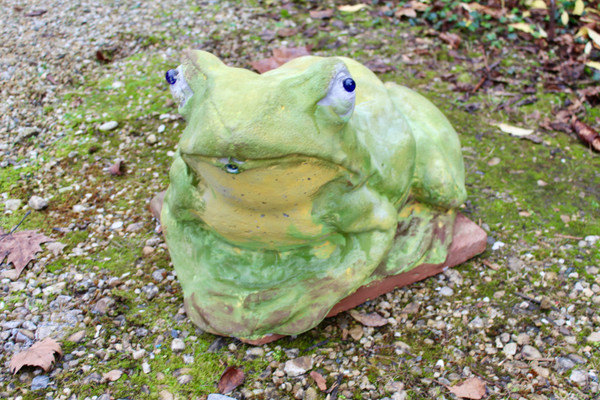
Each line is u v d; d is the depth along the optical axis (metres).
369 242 1.96
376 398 1.99
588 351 2.17
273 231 1.84
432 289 2.40
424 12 4.37
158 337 2.19
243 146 1.43
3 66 3.82
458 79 3.74
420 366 2.11
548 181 3.01
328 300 2.01
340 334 2.21
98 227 2.71
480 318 2.29
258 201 1.66
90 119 3.40
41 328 2.21
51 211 2.80
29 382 2.02
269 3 4.53
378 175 1.91
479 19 4.21
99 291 2.37
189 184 1.84
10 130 3.32
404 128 2.03
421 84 3.71
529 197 2.91
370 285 2.26
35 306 2.31
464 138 3.30
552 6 3.97
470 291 2.40
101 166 3.08
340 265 1.99
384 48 4.02
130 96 3.59
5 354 2.12
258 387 2.02
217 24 4.27
